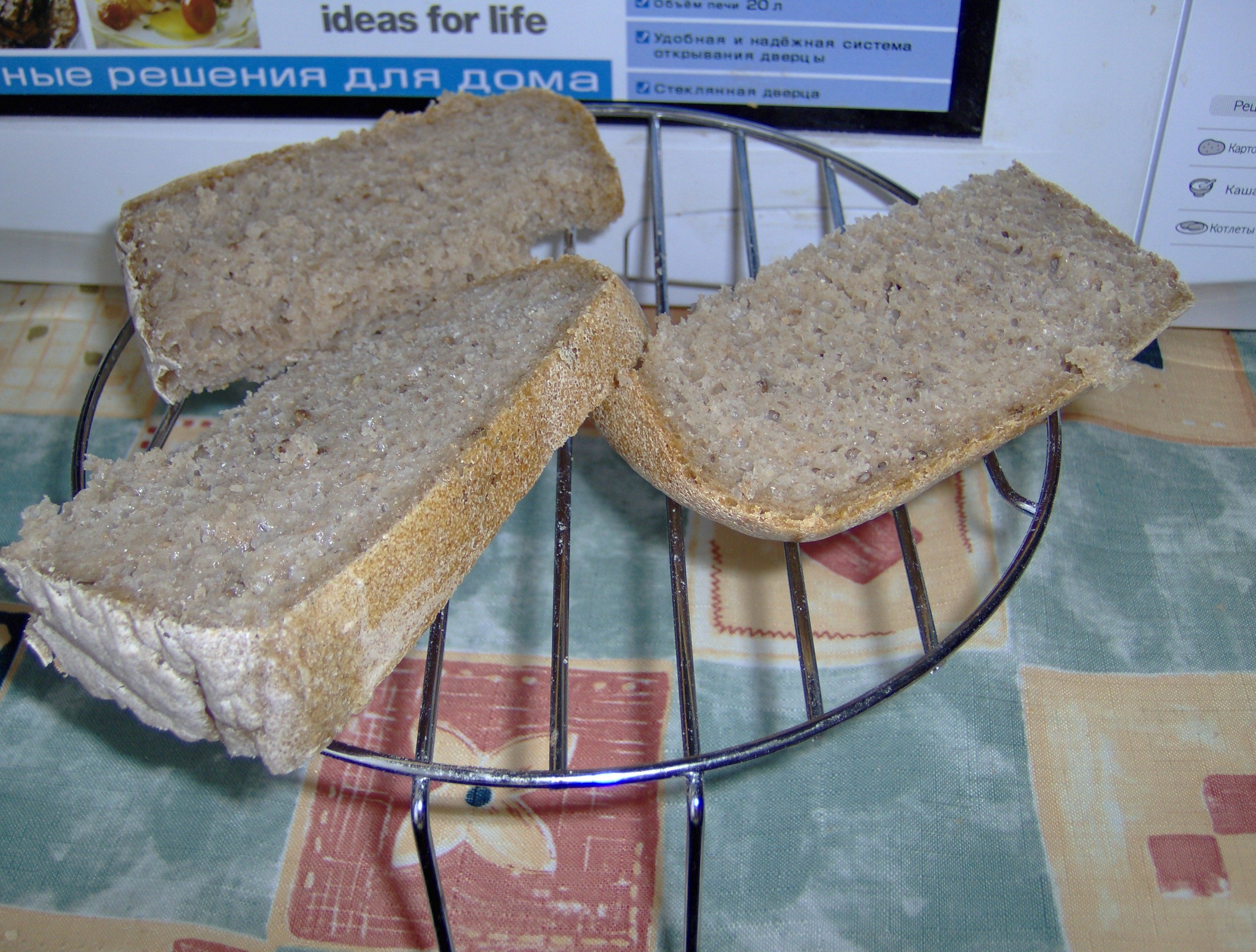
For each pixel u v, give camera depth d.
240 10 0.29
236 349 0.27
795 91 0.30
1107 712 0.26
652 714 0.27
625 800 0.26
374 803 0.26
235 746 0.22
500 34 0.30
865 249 0.28
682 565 0.24
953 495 0.31
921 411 0.25
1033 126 0.30
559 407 0.25
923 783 0.26
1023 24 0.28
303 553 0.21
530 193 0.29
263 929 0.24
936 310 0.26
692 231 0.33
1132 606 0.28
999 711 0.27
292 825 0.25
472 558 0.24
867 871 0.24
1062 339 0.26
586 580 0.29
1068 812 0.25
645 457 0.25
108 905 0.24
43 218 0.33
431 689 0.22
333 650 0.21
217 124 0.31
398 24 0.29
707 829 0.25
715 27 0.29
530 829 0.25
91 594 0.21
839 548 0.30
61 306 0.36
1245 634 0.28
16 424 0.32
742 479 0.24
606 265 0.28
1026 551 0.23
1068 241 0.28
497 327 0.26
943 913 0.24
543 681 0.28
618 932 0.24
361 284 0.27
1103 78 0.28
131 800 0.26
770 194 0.32
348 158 0.31
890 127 0.30
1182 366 0.34
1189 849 0.24
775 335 0.26
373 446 0.24
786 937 0.24
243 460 0.24
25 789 0.26
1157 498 0.30
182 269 0.27
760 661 0.28
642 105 0.31
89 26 0.29
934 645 0.22
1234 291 0.32
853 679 0.27
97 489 0.23
